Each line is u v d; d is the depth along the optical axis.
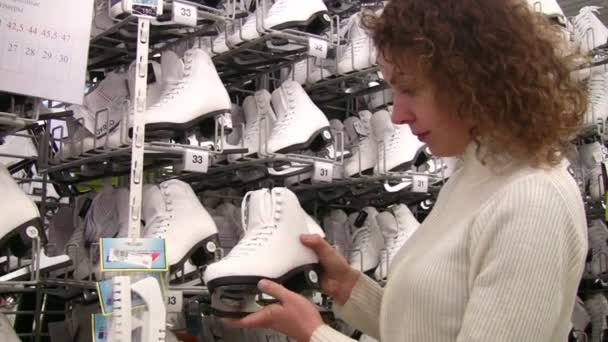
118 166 1.44
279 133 1.50
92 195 1.48
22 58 0.99
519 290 0.63
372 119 1.77
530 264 0.63
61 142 1.46
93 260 1.29
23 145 1.62
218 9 1.31
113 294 0.92
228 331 1.54
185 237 1.23
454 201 0.79
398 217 1.75
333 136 1.59
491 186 0.72
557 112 0.69
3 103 1.08
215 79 1.32
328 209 2.00
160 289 0.98
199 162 1.23
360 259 1.72
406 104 0.76
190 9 1.20
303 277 1.04
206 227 1.26
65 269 1.30
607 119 2.31
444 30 0.68
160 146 1.19
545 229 0.64
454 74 0.68
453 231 0.74
